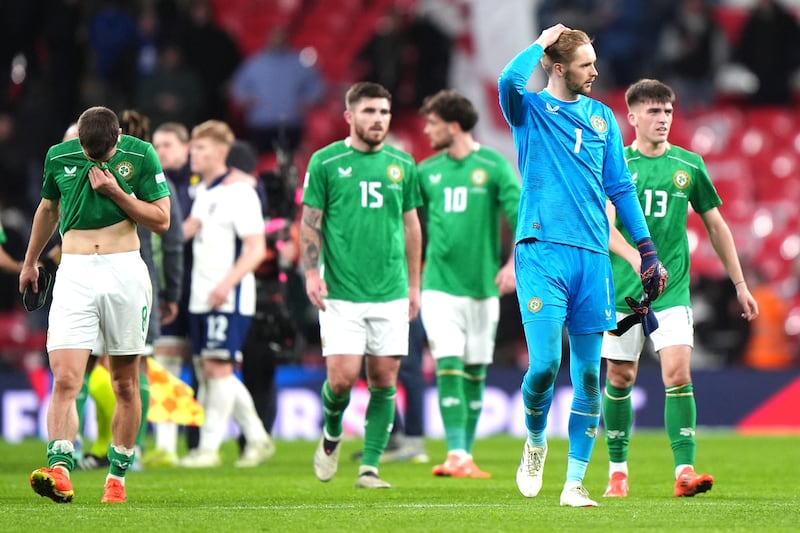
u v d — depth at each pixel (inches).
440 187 1454.2
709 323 2571.4
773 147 3339.1
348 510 1018.1
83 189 1051.9
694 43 3353.8
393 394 1279.5
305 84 2859.3
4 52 2856.8
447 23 3501.5
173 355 1619.1
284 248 1659.7
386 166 1258.0
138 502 1099.9
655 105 1190.9
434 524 912.3
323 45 3543.3
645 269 1024.2
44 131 2721.5
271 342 1668.3
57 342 1051.9
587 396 1034.1
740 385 2379.4
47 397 2196.1
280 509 1028.5
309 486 1294.3
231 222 1568.7
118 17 2861.7
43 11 2842.0
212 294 1536.7
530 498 1134.4
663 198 1194.6
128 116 1391.5
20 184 2706.7
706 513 995.3
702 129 3321.9
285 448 1985.7
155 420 1530.5
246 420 1627.7
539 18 3454.7
